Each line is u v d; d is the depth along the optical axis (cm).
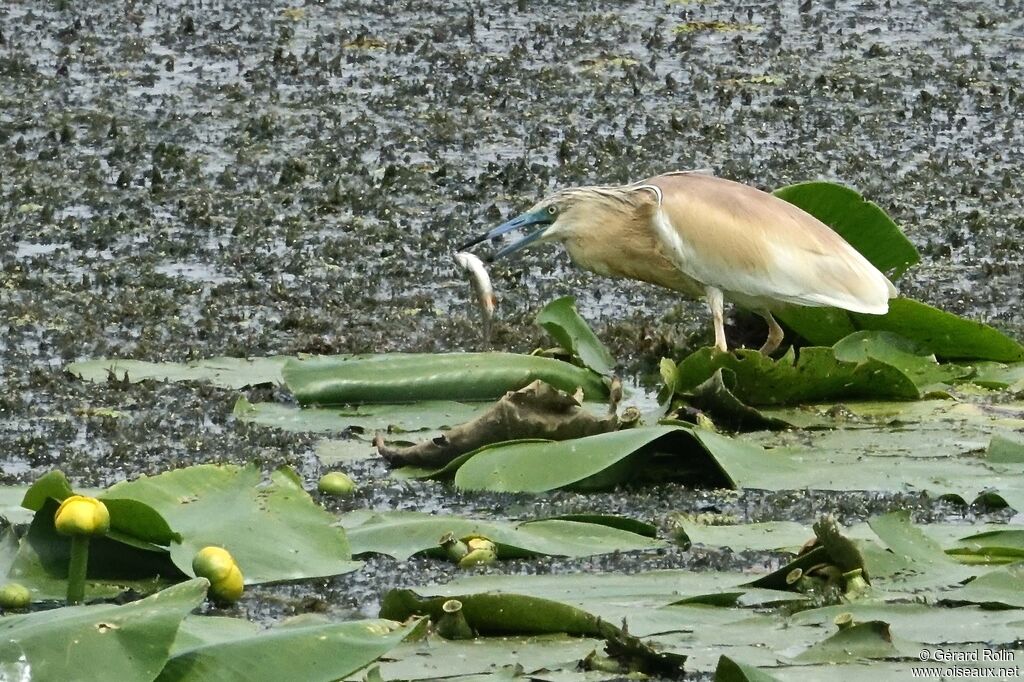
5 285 1617
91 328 1518
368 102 2280
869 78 2466
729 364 1334
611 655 820
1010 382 1417
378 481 1171
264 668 755
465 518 1061
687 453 1195
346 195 1917
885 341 1460
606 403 1375
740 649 838
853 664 815
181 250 1739
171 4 2773
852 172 2056
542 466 1145
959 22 2830
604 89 2361
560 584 938
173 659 757
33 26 2594
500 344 1508
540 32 2656
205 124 2169
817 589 927
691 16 2802
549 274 1736
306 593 952
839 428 1293
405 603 864
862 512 1102
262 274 1691
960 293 1661
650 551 1022
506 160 2064
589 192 1540
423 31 2655
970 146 2192
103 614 761
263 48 2527
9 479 1154
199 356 1458
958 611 894
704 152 2117
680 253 1487
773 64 2522
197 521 993
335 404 1341
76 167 1992
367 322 1553
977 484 1144
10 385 1368
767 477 1160
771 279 1452
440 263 1738
